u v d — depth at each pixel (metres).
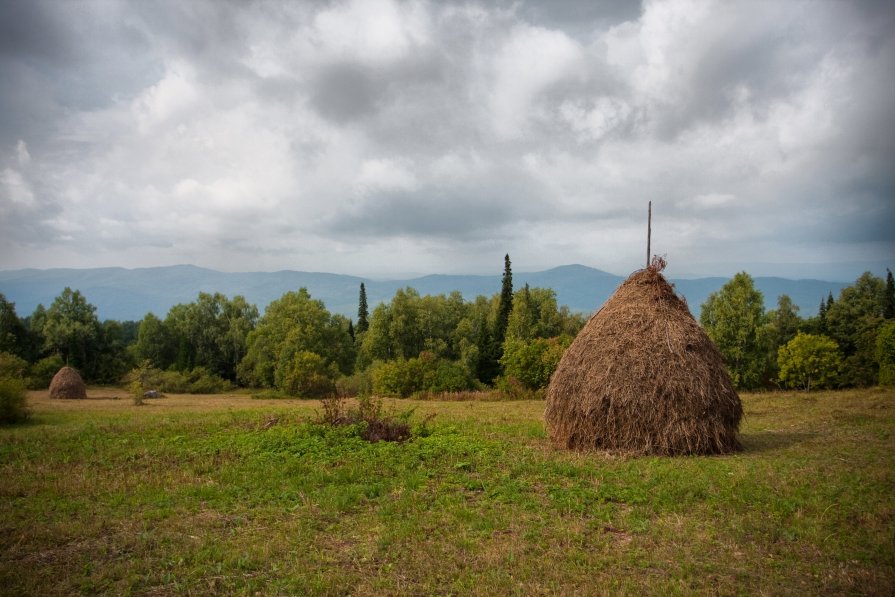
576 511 9.01
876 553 7.21
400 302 75.00
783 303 67.81
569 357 14.80
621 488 10.17
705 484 10.29
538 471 11.54
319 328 69.50
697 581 6.55
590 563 7.06
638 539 7.86
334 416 17.16
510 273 75.44
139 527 8.54
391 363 41.12
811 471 11.24
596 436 13.62
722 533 8.00
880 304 60.00
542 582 6.57
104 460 13.24
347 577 6.69
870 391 31.89
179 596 6.37
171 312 89.81
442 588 6.45
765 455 13.15
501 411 25.34
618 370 13.64
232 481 11.10
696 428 13.20
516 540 7.81
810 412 21.70
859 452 13.37
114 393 61.06
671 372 13.42
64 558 7.44
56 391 46.22
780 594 6.20
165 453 13.82
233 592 6.45
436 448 13.85
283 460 12.91
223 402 43.19
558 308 84.94
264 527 8.52
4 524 8.70
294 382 52.56
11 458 13.85
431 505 9.49
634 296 14.88
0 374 34.06
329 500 9.55
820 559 7.12
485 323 76.81
